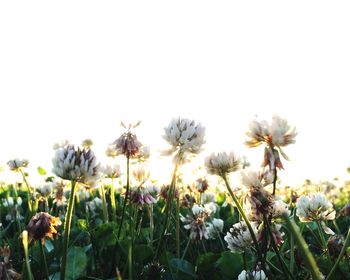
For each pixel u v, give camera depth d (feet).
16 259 1.08
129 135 1.15
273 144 0.76
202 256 0.97
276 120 0.75
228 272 0.95
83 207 1.87
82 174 0.73
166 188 1.28
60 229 1.26
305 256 0.50
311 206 0.89
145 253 1.00
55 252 1.02
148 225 1.54
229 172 0.82
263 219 0.77
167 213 0.97
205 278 0.98
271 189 0.87
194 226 1.20
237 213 1.75
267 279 0.77
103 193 1.42
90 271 1.03
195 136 0.93
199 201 1.60
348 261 0.91
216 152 0.83
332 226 1.59
